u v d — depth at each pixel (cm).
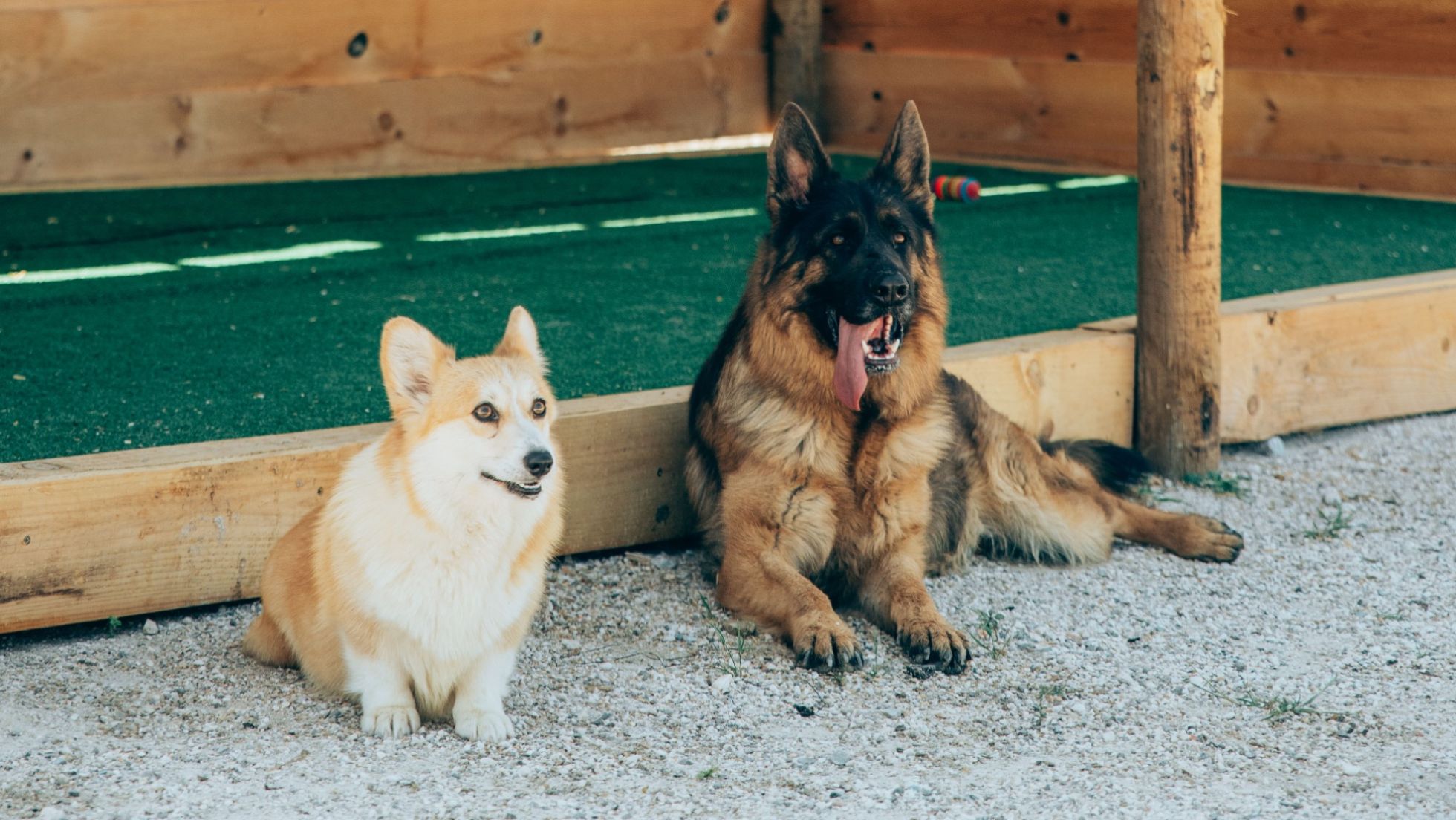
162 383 484
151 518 384
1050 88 1047
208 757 311
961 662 376
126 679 356
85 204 820
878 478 427
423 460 313
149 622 393
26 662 366
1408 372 617
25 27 843
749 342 438
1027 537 478
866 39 1152
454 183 942
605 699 354
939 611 425
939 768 315
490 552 321
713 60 1151
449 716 344
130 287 629
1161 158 528
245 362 513
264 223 787
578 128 1087
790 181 437
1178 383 541
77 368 499
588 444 451
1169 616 421
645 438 463
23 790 291
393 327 315
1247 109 947
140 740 320
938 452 439
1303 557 471
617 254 732
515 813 287
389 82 990
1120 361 553
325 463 408
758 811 289
